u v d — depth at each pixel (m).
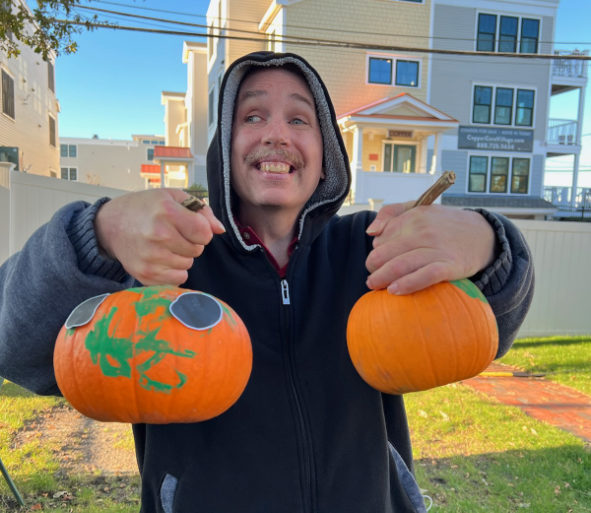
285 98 1.33
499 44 16.59
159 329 0.93
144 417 0.95
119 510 2.80
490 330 1.08
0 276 1.13
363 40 15.16
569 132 20.06
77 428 3.92
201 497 1.15
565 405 4.87
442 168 17.03
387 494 1.26
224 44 16.53
